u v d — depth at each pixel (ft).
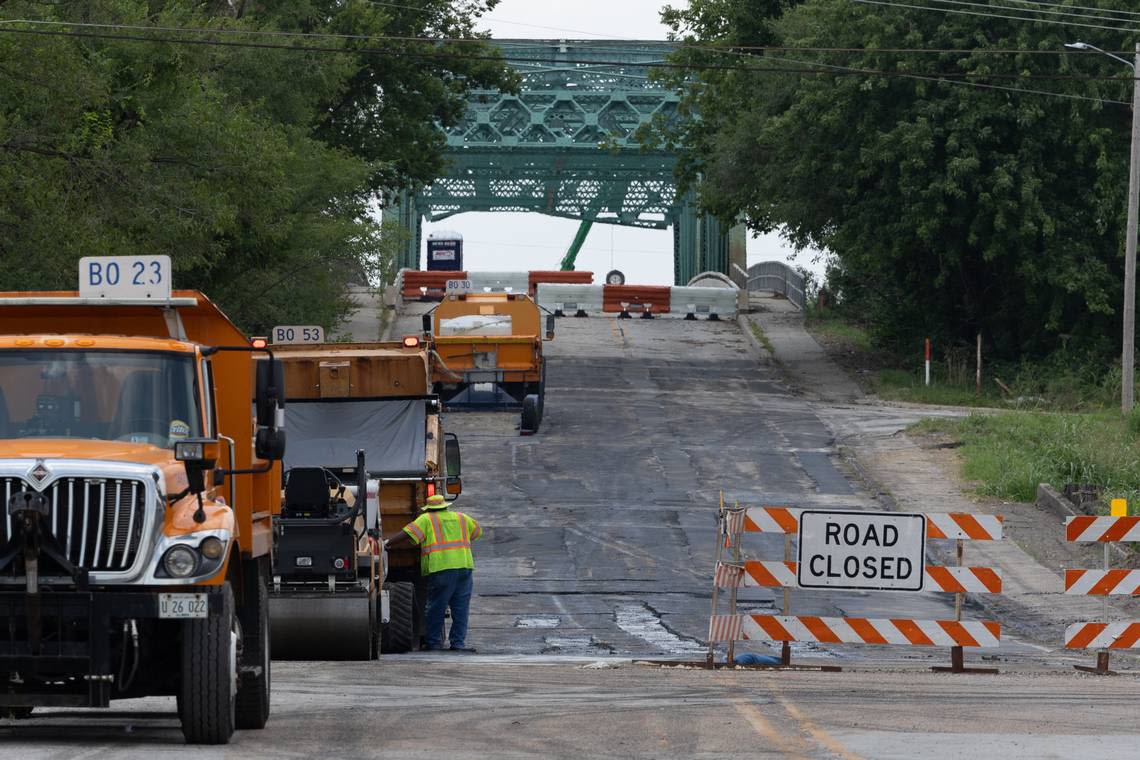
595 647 209.77
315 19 612.29
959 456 409.69
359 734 110.93
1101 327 601.62
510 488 362.33
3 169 308.19
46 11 344.08
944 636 171.73
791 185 620.90
